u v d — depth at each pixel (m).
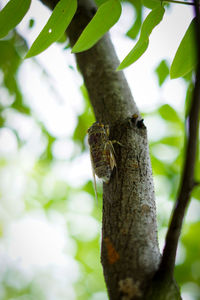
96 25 0.46
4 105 0.92
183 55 0.47
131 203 0.47
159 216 0.88
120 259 0.44
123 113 0.53
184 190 0.41
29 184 1.18
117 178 0.48
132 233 0.45
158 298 0.42
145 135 0.51
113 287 0.43
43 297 1.31
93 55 0.57
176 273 0.86
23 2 0.46
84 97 0.85
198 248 0.89
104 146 0.53
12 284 1.32
